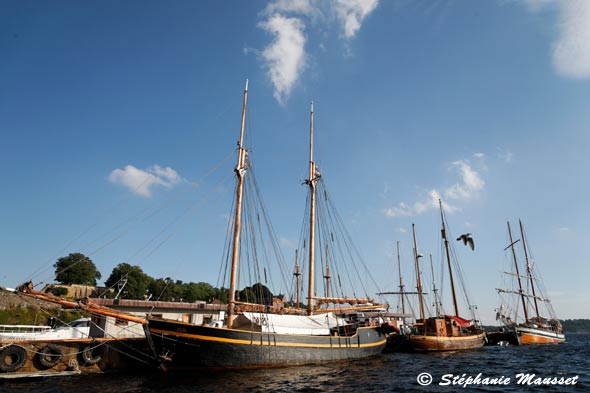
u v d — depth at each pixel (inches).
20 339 1256.2
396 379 1267.2
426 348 2299.5
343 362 1587.1
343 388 1101.1
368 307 1948.8
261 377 1200.8
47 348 1230.3
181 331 1234.6
